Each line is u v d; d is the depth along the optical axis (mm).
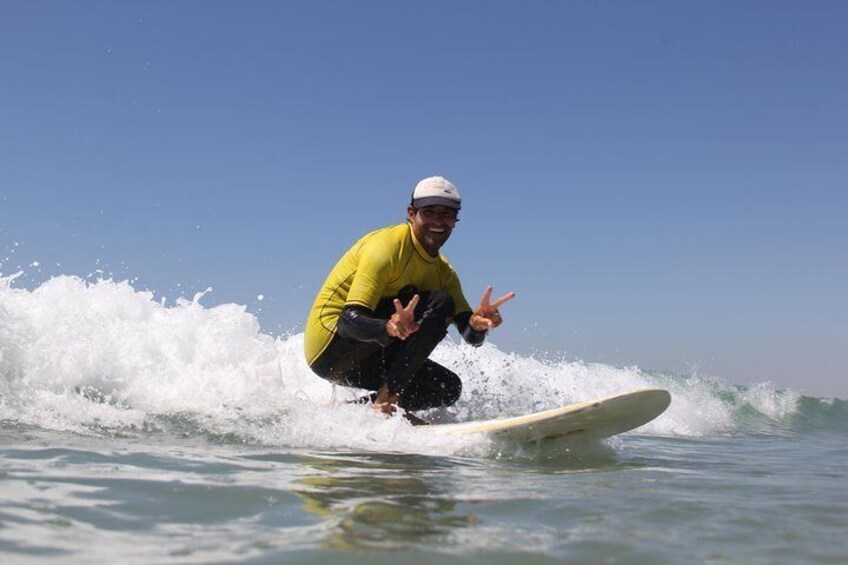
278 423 4508
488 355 6953
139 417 4359
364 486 3008
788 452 5305
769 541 2389
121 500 2596
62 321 5012
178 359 5262
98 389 4805
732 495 3141
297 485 2951
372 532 2320
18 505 2455
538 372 6980
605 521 2576
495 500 2848
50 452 3316
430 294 4922
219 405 4824
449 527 2422
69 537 2174
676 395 7625
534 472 3617
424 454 4020
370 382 5254
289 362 6328
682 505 2863
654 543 2320
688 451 4949
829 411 8641
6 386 4395
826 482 3660
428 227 4832
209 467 3240
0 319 4660
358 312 4684
